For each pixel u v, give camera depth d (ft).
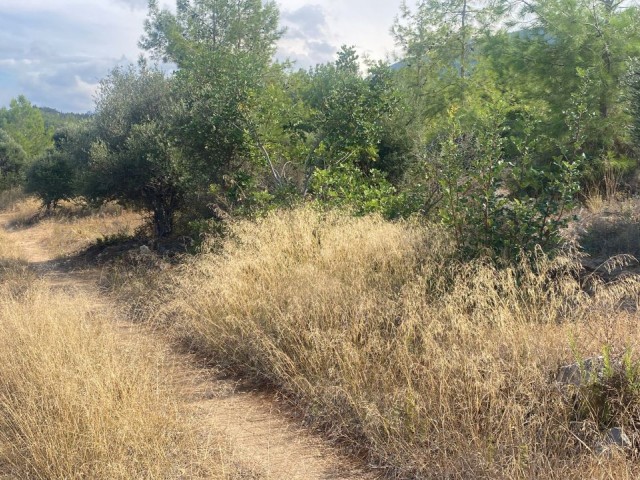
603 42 36.27
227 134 36.09
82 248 55.67
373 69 37.06
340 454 13.58
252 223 29.30
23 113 196.65
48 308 21.34
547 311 15.89
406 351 15.47
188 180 42.52
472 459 11.68
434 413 13.21
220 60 37.88
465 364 13.71
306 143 37.50
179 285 28.66
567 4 37.86
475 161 21.27
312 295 19.66
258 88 36.60
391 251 21.81
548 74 38.45
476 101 44.75
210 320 21.25
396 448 12.75
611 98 34.12
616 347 13.58
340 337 17.29
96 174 50.31
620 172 33.14
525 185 21.61
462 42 68.95
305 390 16.11
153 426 13.57
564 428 11.59
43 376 15.28
